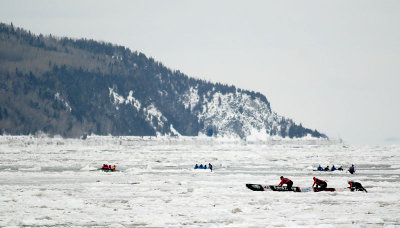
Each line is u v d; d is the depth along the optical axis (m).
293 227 73.94
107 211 89.56
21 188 126.19
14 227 75.75
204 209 90.56
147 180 152.38
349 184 124.25
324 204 97.25
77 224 78.31
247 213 86.94
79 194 114.75
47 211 89.06
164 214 85.75
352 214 85.12
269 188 120.81
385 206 94.38
